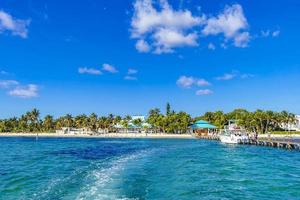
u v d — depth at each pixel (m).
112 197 25.55
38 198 25.52
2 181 33.94
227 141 108.94
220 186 31.23
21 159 58.97
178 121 189.75
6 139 174.25
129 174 37.91
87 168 43.97
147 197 25.89
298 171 42.34
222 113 198.62
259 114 180.75
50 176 36.84
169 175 37.50
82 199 24.88
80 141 142.75
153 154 68.38
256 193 28.50
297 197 27.19
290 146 82.12
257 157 62.22
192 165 47.69
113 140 149.75
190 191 28.59
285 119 184.50
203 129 178.75
